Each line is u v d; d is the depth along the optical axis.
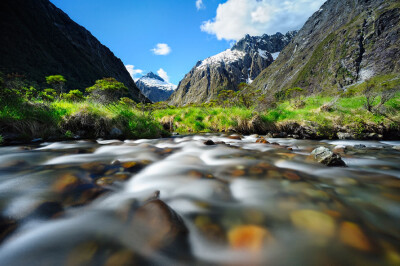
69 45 121.38
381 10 153.62
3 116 5.88
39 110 6.92
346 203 2.01
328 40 181.12
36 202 1.87
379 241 1.44
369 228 1.60
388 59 117.56
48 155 4.00
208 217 1.73
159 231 1.46
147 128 8.23
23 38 92.38
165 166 3.28
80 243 1.35
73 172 2.76
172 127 12.72
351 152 4.94
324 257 1.28
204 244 1.39
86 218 1.65
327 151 3.63
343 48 154.75
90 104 8.43
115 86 15.04
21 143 5.54
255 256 1.30
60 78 19.81
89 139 6.76
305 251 1.34
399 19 133.88
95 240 1.38
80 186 2.27
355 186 2.47
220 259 1.27
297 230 1.56
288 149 4.89
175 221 1.56
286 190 2.31
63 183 2.33
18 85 7.72
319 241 1.43
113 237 1.41
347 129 7.96
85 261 1.20
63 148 4.83
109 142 6.09
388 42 128.38
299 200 2.06
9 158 3.60
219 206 1.93
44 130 6.51
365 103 8.91
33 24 106.81
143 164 3.38
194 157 3.97
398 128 7.46
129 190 2.27
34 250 1.29
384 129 7.62
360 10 180.00
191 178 2.70
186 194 2.20
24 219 1.61
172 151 4.60
